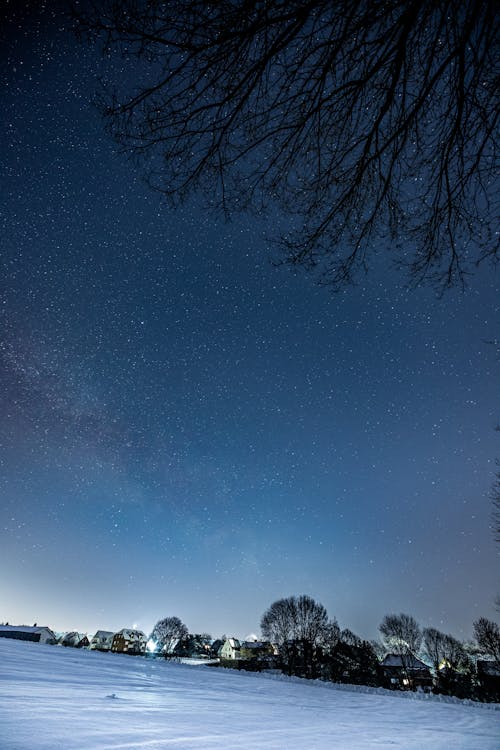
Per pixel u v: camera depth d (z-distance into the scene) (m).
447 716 10.65
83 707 4.93
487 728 8.53
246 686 14.69
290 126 3.02
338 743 4.78
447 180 3.12
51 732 3.18
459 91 2.71
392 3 2.46
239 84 2.74
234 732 4.59
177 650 75.25
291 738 4.70
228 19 2.42
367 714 9.48
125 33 2.44
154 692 8.52
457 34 2.56
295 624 45.91
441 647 50.38
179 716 5.38
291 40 2.53
